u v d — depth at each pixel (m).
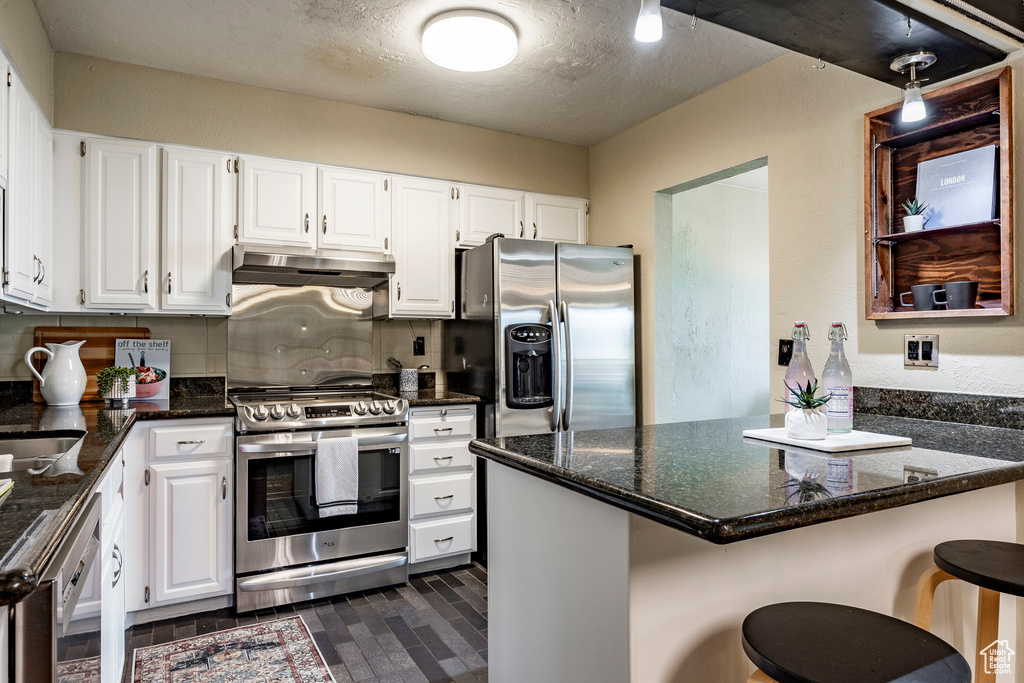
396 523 2.96
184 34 2.54
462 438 3.15
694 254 4.48
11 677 0.83
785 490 1.11
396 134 3.38
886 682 0.94
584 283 3.31
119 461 2.00
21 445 1.84
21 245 2.12
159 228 2.83
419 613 2.61
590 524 1.27
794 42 1.82
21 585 0.74
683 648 1.23
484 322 3.21
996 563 1.33
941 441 1.66
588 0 2.28
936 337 2.12
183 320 3.10
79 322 2.91
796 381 1.64
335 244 3.18
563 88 3.09
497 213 3.65
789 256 2.65
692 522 0.96
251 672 2.12
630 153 3.63
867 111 2.35
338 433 2.80
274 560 2.68
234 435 2.64
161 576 2.49
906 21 1.69
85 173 2.69
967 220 2.02
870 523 1.49
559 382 3.16
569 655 1.34
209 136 2.94
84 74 2.70
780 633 1.10
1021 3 1.85
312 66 2.84
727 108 2.99
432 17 2.42
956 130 2.08
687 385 4.42
